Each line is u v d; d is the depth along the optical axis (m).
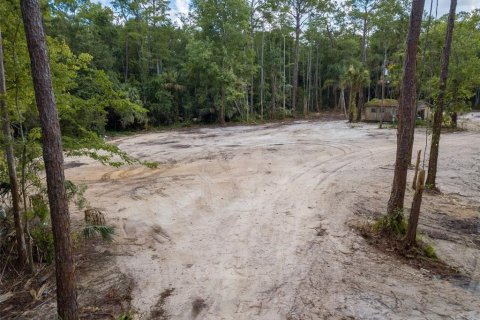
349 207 8.21
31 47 3.01
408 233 5.88
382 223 6.59
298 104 41.16
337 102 45.72
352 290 4.77
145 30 29.47
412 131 9.18
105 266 5.53
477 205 8.24
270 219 7.61
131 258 5.82
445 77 8.65
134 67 30.19
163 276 5.25
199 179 11.25
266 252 6.01
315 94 44.50
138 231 6.99
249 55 31.05
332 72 43.28
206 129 26.31
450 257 5.71
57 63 5.28
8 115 4.80
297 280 5.07
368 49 40.75
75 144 5.39
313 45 44.31
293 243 6.35
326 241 6.39
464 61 16.06
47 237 5.68
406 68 6.17
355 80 28.91
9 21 4.63
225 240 6.55
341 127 25.48
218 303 4.55
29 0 2.96
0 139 4.76
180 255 5.95
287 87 38.00
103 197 9.30
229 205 8.64
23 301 4.59
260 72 35.22
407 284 4.91
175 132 24.62
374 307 4.37
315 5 35.38
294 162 13.61
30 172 5.33
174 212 8.16
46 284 4.98
